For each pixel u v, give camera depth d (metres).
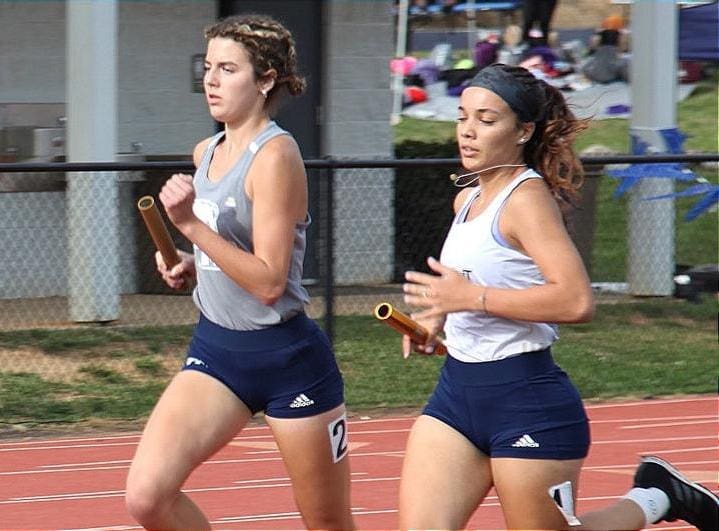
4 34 48.28
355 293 49.22
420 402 38.59
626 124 77.12
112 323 43.66
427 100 77.50
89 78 43.00
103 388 38.69
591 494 28.11
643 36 50.88
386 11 53.16
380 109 53.41
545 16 83.81
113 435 34.78
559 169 17.94
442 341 18.62
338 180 50.59
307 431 19.08
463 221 18.00
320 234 40.19
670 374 42.09
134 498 18.39
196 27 51.19
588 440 17.83
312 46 52.53
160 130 50.88
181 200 17.77
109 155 43.44
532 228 17.09
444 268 17.33
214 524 25.77
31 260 47.56
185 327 43.84
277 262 18.25
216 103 18.72
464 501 17.73
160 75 50.75
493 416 17.50
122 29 49.88
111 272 43.41
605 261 55.28
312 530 19.84
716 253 60.34
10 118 48.56
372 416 37.25
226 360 18.86
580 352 44.09
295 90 19.17
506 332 17.39
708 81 96.38
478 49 77.75
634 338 46.12
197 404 18.78
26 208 47.38
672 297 50.34
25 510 26.92
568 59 83.88
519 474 17.41
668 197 48.69
